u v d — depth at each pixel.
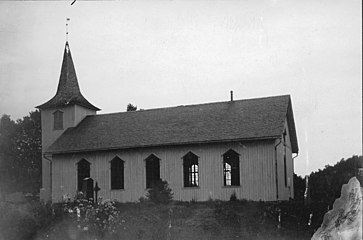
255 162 18.28
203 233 12.30
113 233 12.57
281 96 19.78
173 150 19.73
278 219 13.13
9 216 12.88
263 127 18.36
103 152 20.73
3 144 19.09
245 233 12.17
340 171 14.51
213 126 19.55
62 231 12.70
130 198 19.98
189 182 19.47
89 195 20.44
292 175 19.30
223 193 18.66
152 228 12.80
